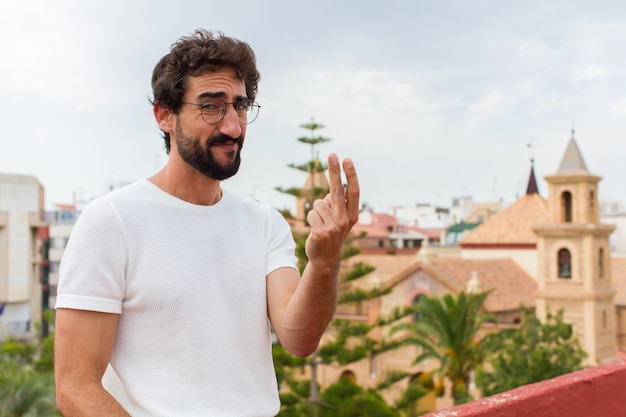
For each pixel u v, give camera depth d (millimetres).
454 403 28391
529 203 45344
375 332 33938
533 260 42094
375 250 61312
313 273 2018
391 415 20516
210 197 2197
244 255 2189
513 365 22125
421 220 104250
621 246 73500
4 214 54219
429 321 28547
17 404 22812
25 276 55719
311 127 20859
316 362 21062
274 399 2217
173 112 2133
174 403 1980
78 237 1991
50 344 27000
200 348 2029
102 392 1897
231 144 2143
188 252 2082
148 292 2008
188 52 2088
